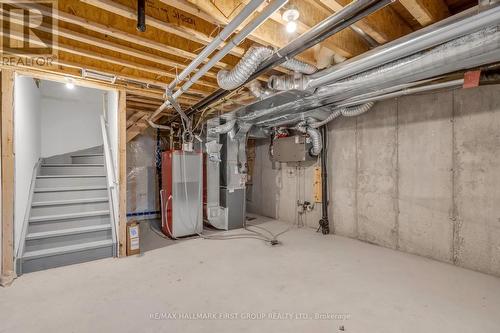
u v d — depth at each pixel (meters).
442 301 2.37
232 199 5.21
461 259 3.18
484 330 1.96
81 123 5.62
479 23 1.67
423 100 3.54
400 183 3.79
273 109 3.96
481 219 3.02
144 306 2.29
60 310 2.22
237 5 2.04
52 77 3.16
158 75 3.47
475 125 3.07
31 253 3.07
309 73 2.86
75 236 3.46
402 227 3.77
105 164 4.58
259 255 3.60
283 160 5.27
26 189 3.43
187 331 1.96
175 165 4.53
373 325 2.02
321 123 4.37
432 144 3.45
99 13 2.14
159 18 2.04
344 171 4.57
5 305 2.29
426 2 1.91
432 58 2.12
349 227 4.50
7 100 2.88
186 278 2.86
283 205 5.99
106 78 3.29
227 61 2.92
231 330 1.97
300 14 2.01
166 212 4.70
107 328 1.98
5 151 2.87
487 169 2.98
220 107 4.48
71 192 3.98
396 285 2.68
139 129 5.80
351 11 1.67
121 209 3.59
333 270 3.07
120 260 3.42
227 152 5.21
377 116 4.07
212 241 4.31
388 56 2.16
